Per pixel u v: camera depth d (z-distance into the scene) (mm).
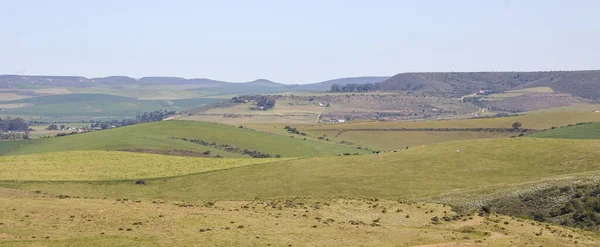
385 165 119438
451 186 103062
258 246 51344
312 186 108500
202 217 60375
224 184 113438
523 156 116938
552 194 79125
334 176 114062
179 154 174875
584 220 69625
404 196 97875
